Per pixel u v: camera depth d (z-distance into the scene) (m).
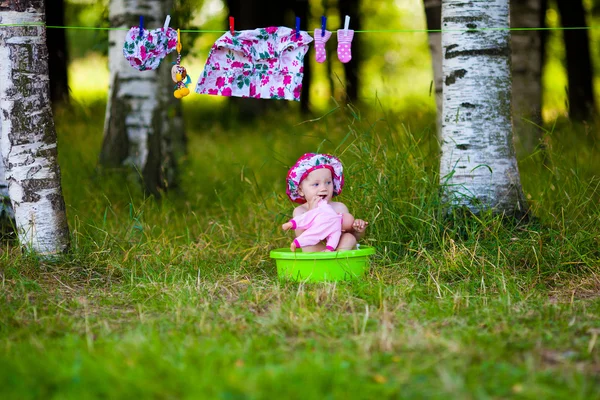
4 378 3.48
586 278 5.92
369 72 26.27
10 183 6.35
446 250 6.38
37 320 4.70
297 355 3.84
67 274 6.11
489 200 6.74
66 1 15.59
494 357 3.81
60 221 6.46
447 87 6.91
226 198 9.33
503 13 6.79
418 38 26.95
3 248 6.87
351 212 6.89
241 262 6.60
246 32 6.00
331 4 20.80
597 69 21.25
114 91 10.09
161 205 9.33
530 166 9.55
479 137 6.76
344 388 3.34
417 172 7.00
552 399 3.27
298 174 6.19
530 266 6.21
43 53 6.37
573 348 4.03
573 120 16.20
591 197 6.89
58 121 13.48
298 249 6.55
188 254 6.88
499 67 6.80
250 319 4.72
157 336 4.21
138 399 3.24
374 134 7.80
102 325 4.60
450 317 4.71
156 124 10.06
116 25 10.07
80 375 3.46
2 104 6.29
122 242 7.00
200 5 11.39
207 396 3.24
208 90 6.09
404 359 3.78
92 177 9.84
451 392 3.28
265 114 18.02
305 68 19.45
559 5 17.56
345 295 5.28
